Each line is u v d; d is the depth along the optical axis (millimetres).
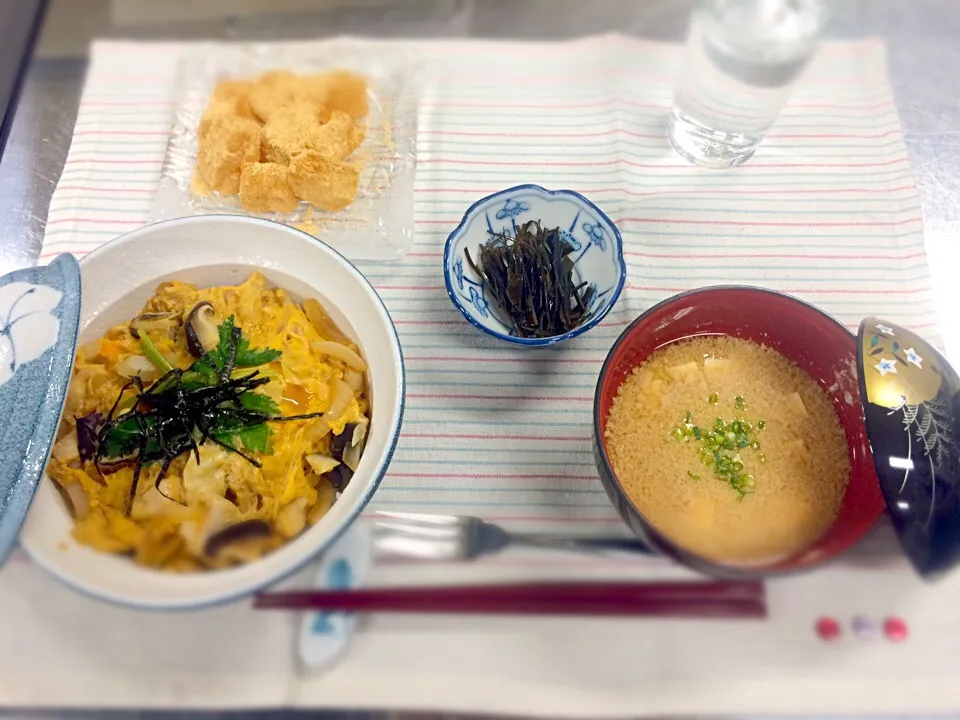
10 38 476
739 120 414
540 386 372
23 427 271
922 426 291
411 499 345
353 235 410
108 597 269
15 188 430
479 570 324
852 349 311
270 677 309
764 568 263
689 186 428
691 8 488
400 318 389
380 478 288
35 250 413
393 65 464
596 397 299
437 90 458
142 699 307
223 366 331
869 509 291
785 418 331
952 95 458
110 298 342
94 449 321
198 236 346
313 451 335
